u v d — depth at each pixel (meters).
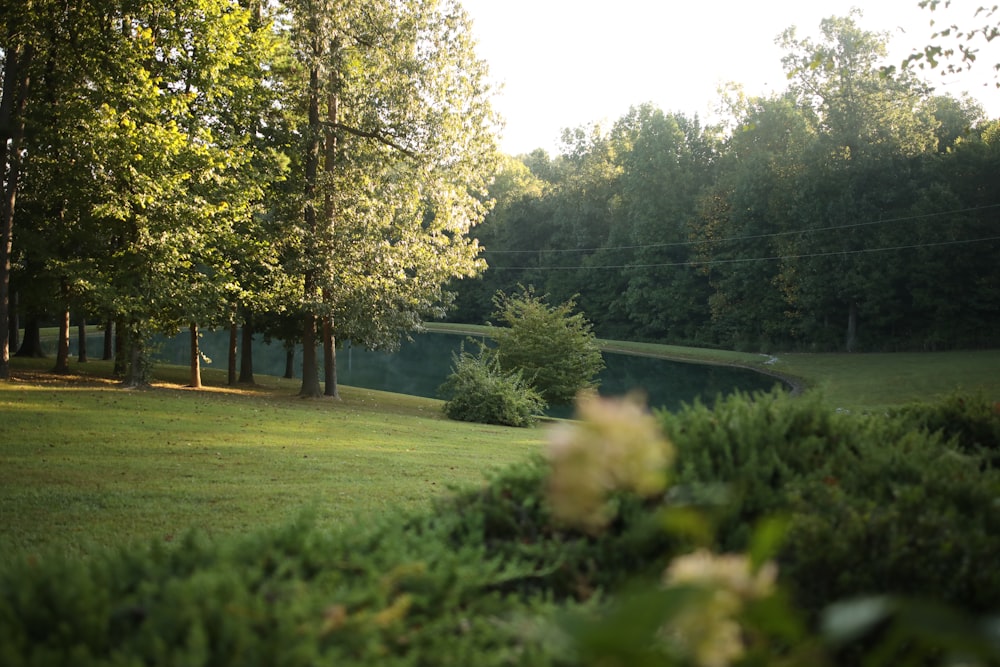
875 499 4.02
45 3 20.75
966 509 3.91
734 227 66.00
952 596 3.18
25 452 12.61
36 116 22.52
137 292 21.14
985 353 46.38
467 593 3.18
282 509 9.58
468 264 26.98
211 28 21.55
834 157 55.78
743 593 1.03
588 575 3.55
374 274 25.95
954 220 51.28
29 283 24.14
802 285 57.97
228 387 28.58
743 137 69.69
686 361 61.34
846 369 46.16
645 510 3.72
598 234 82.06
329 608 2.56
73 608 2.65
